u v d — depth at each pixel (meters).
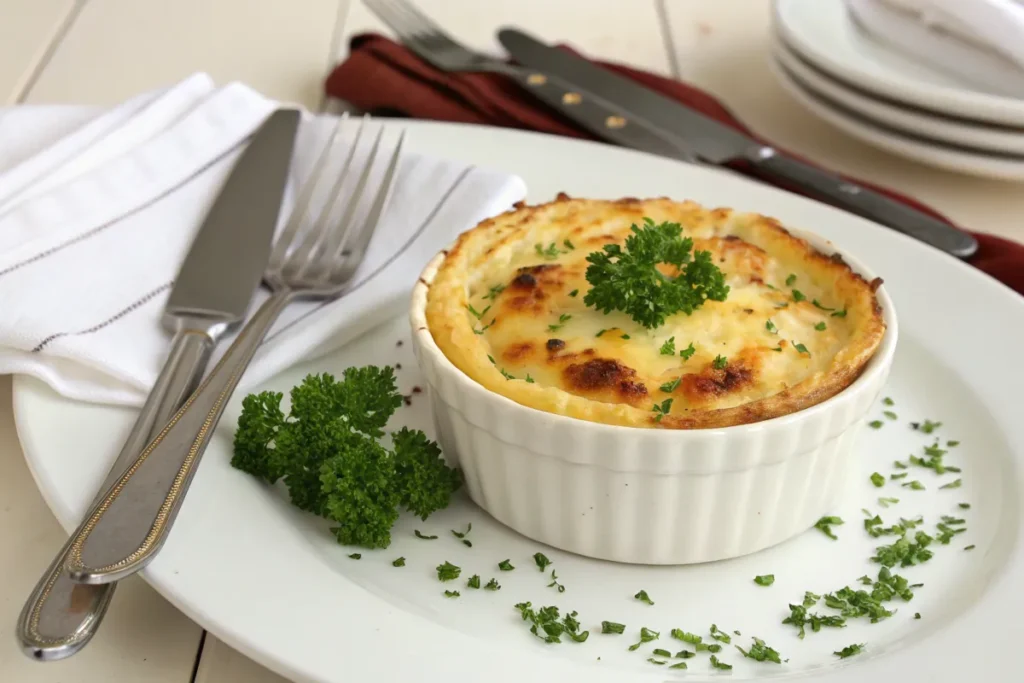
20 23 0.63
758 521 0.37
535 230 0.41
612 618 0.36
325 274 0.43
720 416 0.35
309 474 0.37
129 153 0.45
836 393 0.37
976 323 0.42
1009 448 0.39
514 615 0.35
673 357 0.37
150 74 0.58
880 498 0.39
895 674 0.33
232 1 0.67
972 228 0.50
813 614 0.36
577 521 0.37
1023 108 0.48
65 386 0.38
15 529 0.37
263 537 0.35
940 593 0.36
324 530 0.37
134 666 0.35
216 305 0.41
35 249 0.41
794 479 0.36
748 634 0.35
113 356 0.38
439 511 0.38
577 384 0.36
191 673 0.35
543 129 0.52
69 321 0.40
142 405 0.38
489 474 0.37
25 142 0.47
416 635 0.33
